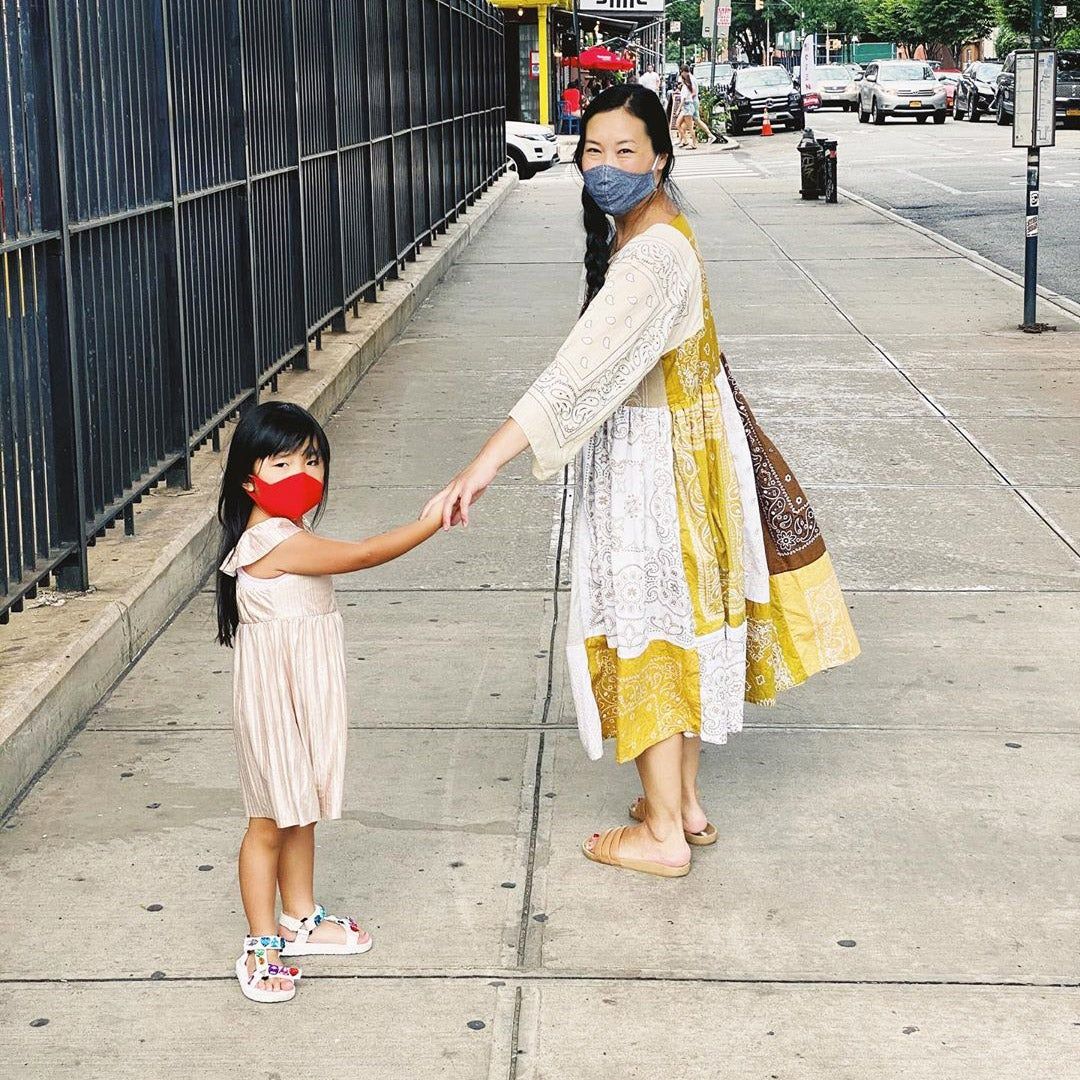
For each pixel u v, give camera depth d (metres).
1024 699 5.12
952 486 7.72
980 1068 3.19
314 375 9.38
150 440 6.62
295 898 3.62
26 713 4.50
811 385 10.08
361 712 5.06
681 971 3.55
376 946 3.66
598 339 3.52
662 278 3.59
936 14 75.31
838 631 4.04
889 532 6.98
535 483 7.96
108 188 5.98
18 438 5.12
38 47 5.21
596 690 3.98
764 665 4.02
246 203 8.02
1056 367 10.52
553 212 22.09
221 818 4.31
